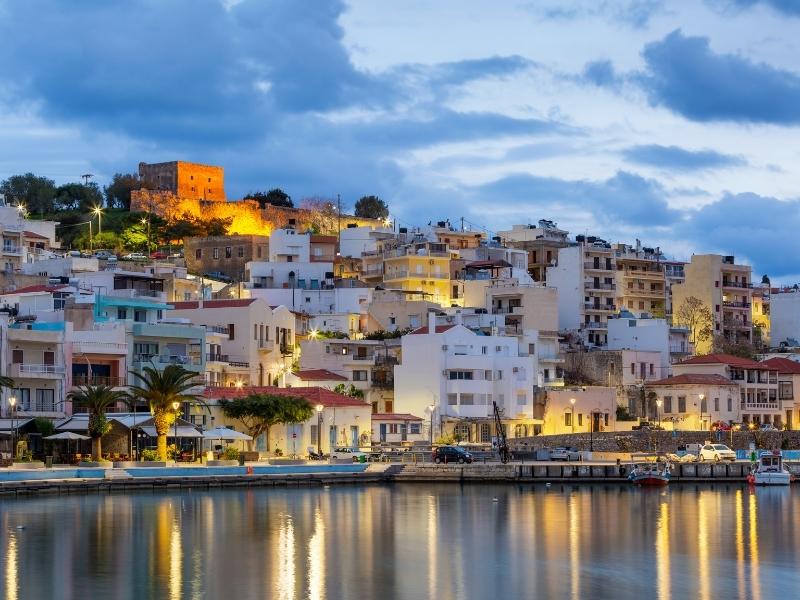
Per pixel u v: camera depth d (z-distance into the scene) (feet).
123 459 482.69
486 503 439.22
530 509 424.05
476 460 549.54
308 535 350.23
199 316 628.69
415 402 641.40
